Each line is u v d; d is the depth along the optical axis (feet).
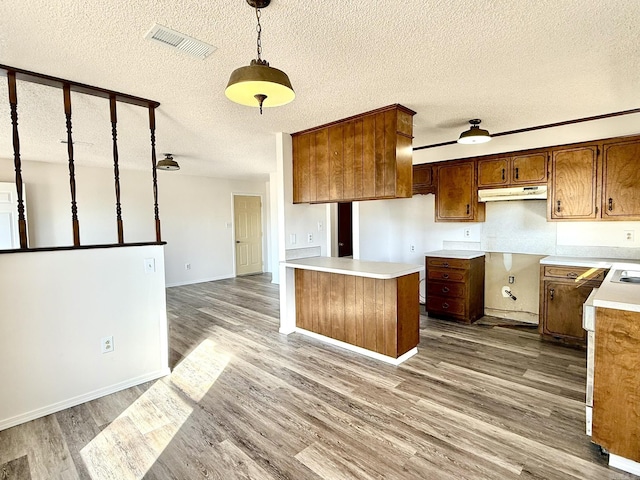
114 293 8.64
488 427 7.03
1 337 7.11
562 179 12.41
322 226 14.20
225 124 11.03
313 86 7.93
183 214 22.61
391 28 5.55
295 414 7.59
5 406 7.16
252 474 5.79
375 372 9.65
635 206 10.98
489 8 4.99
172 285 22.12
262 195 27.53
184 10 5.04
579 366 9.96
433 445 6.48
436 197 15.93
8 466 6.05
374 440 6.65
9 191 15.87
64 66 6.86
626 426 5.76
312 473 5.80
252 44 6.07
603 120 9.90
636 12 5.05
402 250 18.61
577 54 6.37
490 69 7.02
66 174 17.90
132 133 11.96
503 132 11.34
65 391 7.93
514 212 14.61
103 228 19.25
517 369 9.78
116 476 5.79
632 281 8.16
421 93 8.35
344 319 11.43
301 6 4.94
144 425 7.23
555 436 6.72
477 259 14.70
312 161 11.82
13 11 4.98
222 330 13.44
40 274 7.55
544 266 12.01
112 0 4.76
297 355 10.92
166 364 9.61
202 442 6.65
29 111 9.52
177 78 7.48
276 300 18.42
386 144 9.50
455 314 14.37
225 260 25.04
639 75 7.18
